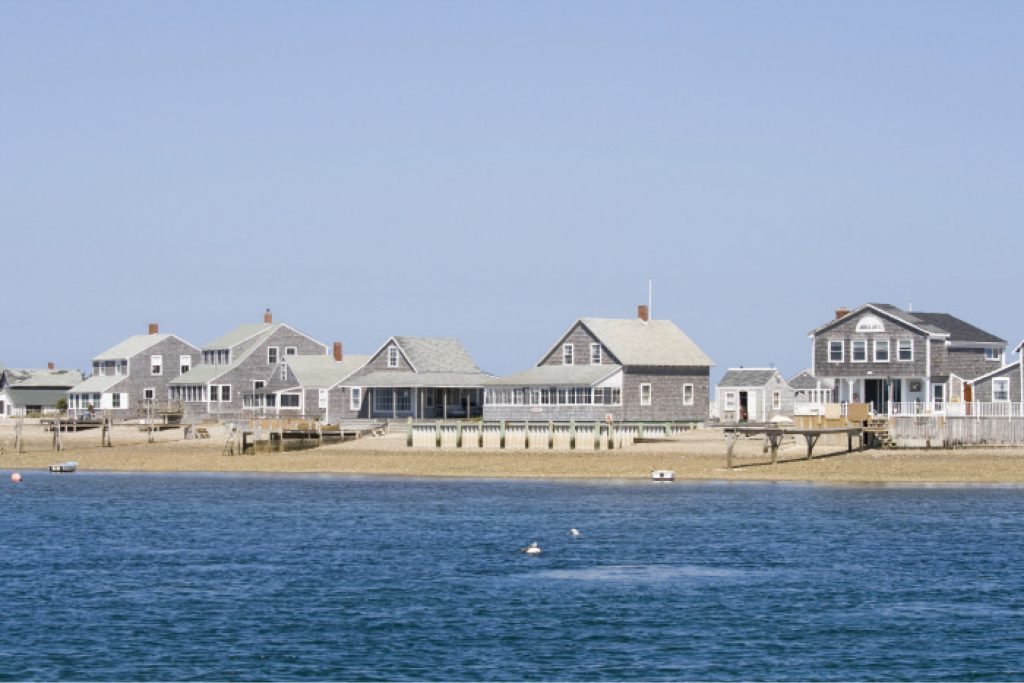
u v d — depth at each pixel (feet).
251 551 258.78
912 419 389.60
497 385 508.94
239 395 629.92
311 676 164.14
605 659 171.32
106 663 169.68
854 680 162.40
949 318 469.16
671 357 502.79
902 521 292.61
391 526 296.51
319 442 493.77
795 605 201.05
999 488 352.08
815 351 458.09
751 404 543.39
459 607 200.95
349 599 207.21
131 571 234.58
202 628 187.83
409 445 470.39
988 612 196.24
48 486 415.85
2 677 163.63
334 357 619.26
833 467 383.24
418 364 558.56
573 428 444.14
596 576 226.58
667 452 427.74
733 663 169.37
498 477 419.54
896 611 196.85
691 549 255.50
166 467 478.59
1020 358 413.80
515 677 163.84
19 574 231.71
